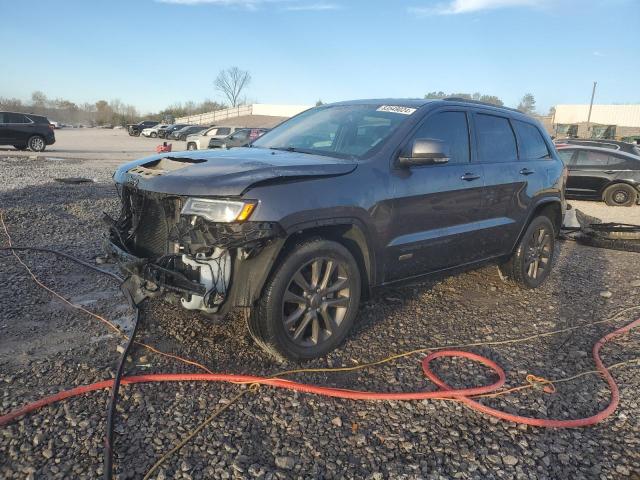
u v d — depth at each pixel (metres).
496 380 3.57
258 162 3.49
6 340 3.72
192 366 3.48
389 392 3.32
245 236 3.07
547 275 5.86
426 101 4.63
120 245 3.82
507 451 2.79
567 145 14.79
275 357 3.63
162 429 2.79
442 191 4.29
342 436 2.83
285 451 2.68
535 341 4.28
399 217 3.96
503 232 5.09
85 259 5.73
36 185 10.80
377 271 3.94
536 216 5.62
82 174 13.80
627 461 2.76
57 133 56.72
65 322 4.07
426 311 4.81
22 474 2.41
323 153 4.12
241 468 2.53
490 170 4.81
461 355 3.90
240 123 67.44
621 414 3.21
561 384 3.55
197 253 3.15
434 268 4.47
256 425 2.88
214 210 3.10
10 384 3.14
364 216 3.68
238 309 3.36
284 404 3.09
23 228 6.95
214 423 2.87
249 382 3.26
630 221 11.45
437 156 3.87
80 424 2.78
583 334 4.48
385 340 4.11
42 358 3.48
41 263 5.50
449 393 3.25
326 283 3.60
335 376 3.49
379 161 3.90
